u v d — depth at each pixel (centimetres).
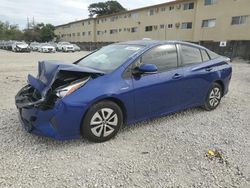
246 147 351
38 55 2553
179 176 276
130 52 400
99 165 294
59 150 326
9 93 630
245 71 1366
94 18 5347
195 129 417
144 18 3944
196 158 317
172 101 434
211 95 520
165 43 435
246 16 2520
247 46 2330
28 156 307
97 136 347
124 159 310
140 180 267
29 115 331
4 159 297
